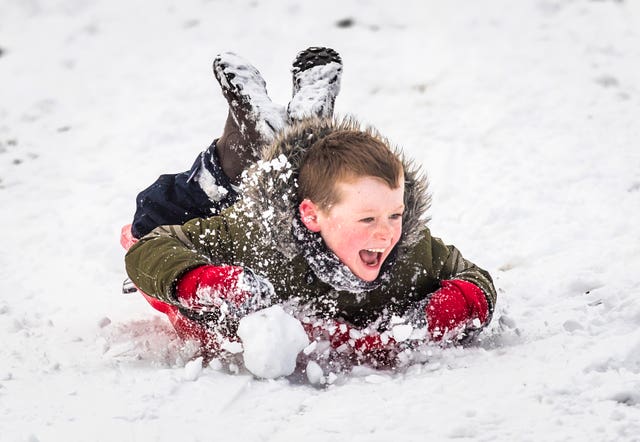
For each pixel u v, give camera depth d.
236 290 7.59
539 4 22.03
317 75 9.93
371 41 20.88
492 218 12.78
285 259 8.05
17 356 8.95
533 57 19.41
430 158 15.26
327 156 7.69
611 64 18.89
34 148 16.94
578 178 13.90
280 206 7.89
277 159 7.92
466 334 8.57
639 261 10.59
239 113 9.77
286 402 7.45
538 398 7.27
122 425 7.17
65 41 21.78
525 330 9.00
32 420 7.31
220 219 8.51
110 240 12.95
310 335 8.22
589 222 12.29
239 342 8.23
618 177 13.82
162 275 7.92
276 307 7.80
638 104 17.00
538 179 13.96
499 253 11.72
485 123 16.48
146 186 15.13
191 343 8.73
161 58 20.75
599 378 7.48
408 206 8.09
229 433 7.00
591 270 10.59
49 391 7.91
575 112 16.70
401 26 21.58
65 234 13.26
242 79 9.81
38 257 12.53
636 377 7.45
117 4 23.38
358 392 7.61
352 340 8.25
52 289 11.38
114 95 19.16
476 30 21.08
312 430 6.98
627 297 9.41
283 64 20.06
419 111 17.39
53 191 15.06
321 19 22.06
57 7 23.19
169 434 7.00
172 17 22.66
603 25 20.92
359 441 6.77
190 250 8.18
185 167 15.93
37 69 20.50
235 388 7.70
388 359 8.33
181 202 9.96
